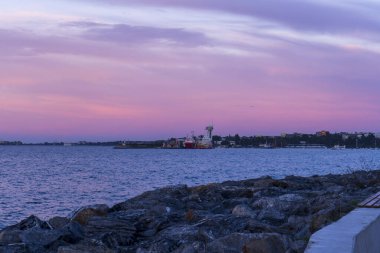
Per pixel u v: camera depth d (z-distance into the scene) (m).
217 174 70.06
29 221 14.45
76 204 36.19
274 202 16.97
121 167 90.44
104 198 40.12
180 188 23.67
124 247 12.38
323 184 28.20
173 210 17.73
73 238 12.73
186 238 11.93
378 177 29.75
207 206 19.38
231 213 16.11
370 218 8.01
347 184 26.88
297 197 19.03
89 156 168.25
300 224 13.05
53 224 14.70
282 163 105.44
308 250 5.90
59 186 51.28
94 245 11.59
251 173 71.81
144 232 13.73
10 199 39.53
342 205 13.68
